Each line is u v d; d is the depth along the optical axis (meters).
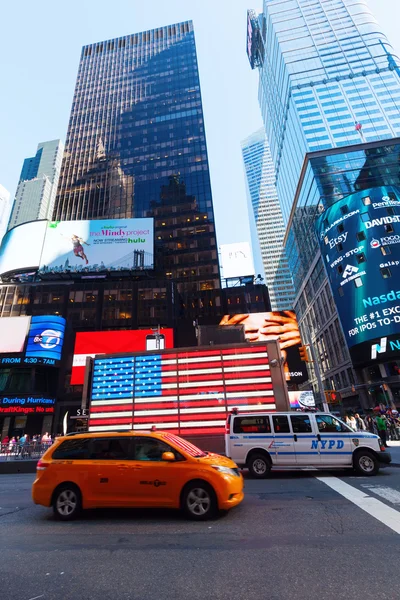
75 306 53.09
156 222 74.56
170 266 69.25
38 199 168.50
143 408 14.14
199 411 13.80
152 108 95.25
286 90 83.50
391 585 3.40
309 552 4.34
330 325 57.25
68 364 43.25
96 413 14.32
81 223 58.16
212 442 13.23
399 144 59.22
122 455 6.56
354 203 48.59
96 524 6.00
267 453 10.36
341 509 6.31
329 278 50.22
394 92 71.56
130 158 85.69
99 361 15.24
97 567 4.10
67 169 86.69
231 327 18.39
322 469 11.31
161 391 14.33
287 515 6.09
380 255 43.56
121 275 57.66
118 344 42.53
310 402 35.47
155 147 86.38
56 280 57.41
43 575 3.91
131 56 111.12
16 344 41.88
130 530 5.57
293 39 88.69
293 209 75.56
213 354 14.62
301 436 10.38
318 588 3.40
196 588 3.49
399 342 39.09
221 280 71.81
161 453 6.49
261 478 10.13
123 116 95.25
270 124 104.38
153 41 113.56
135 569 4.01
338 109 71.62
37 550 4.75
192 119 89.88
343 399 53.06
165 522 5.95
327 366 60.47
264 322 43.41
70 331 45.59
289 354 40.53
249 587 3.47
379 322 41.00
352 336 43.78
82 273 55.56
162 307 53.94
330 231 50.72
